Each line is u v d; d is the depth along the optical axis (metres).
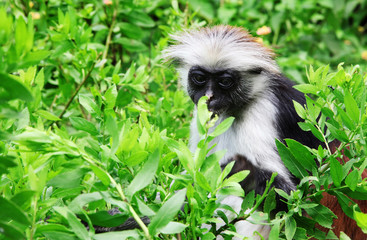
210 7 10.24
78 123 4.47
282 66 9.29
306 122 4.39
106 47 7.60
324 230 5.38
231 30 6.21
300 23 10.70
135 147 3.85
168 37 7.60
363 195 3.94
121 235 3.44
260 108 5.91
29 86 4.73
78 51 6.54
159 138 4.09
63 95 7.17
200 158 3.84
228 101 5.87
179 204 3.38
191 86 6.00
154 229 3.38
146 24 8.08
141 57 7.74
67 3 7.79
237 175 3.85
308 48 10.80
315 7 10.99
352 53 10.74
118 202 3.45
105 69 6.79
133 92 6.43
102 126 4.66
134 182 3.52
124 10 7.95
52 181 3.62
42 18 7.89
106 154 3.65
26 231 3.44
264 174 5.54
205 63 5.80
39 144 3.51
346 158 5.55
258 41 6.24
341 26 12.13
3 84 2.85
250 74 5.85
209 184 3.86
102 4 7.98
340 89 4.55
